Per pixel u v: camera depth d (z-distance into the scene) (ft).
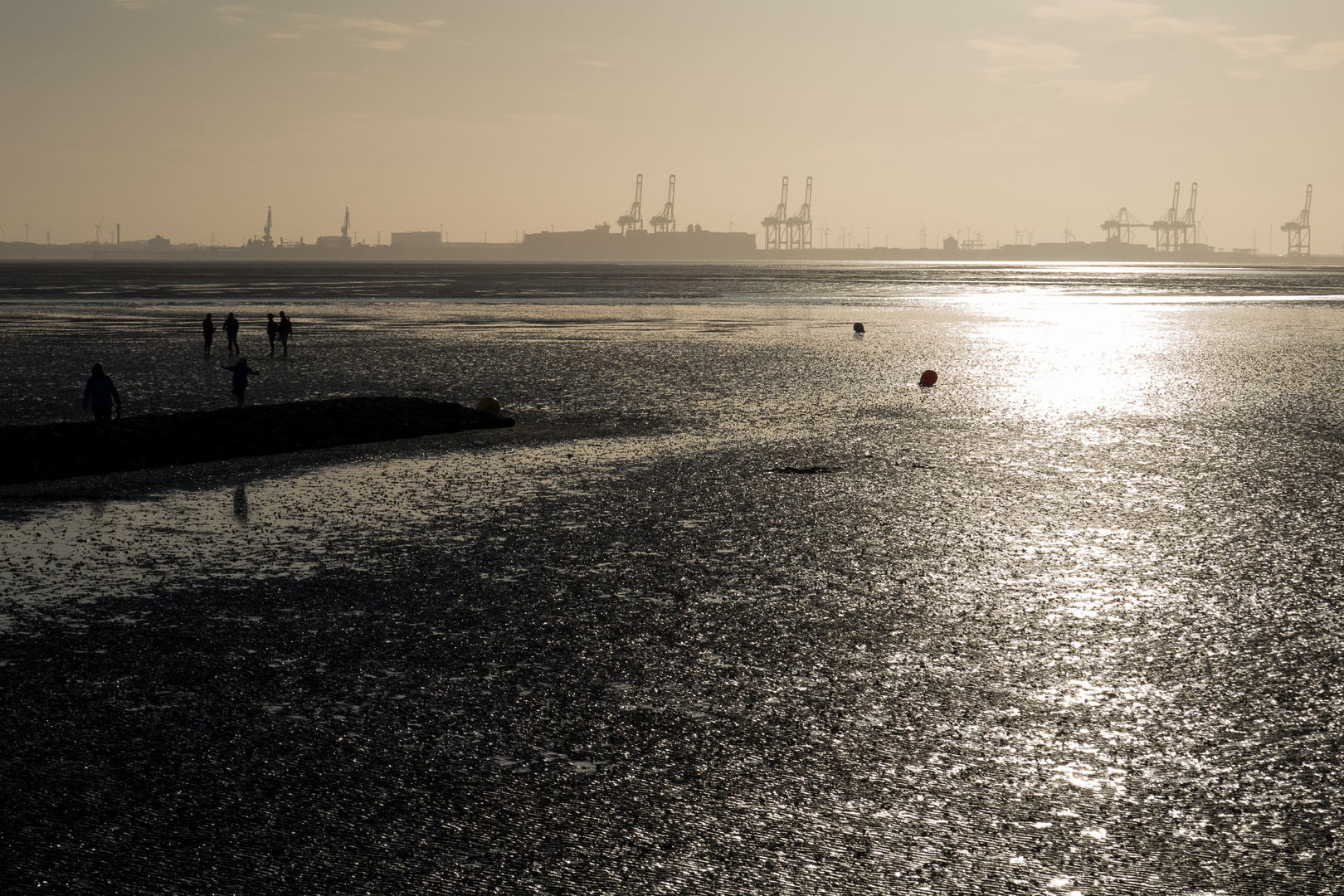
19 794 28.48
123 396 110.73
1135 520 59.62
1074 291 431.43
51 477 72.43
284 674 36.83
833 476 72.18
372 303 304.30
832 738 31.96
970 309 291.58
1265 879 24.64
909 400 112.16
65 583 47.75
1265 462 77.46
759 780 29.40
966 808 27.91
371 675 36.76
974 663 38.06
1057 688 35.78
